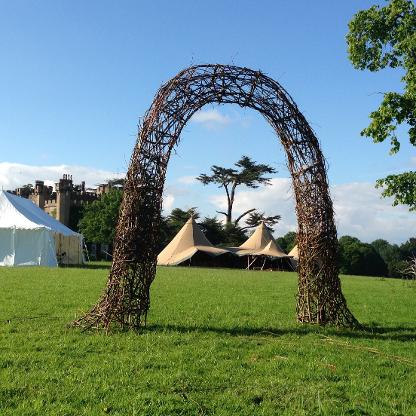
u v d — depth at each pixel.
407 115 18.12
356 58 20.06
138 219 8.41
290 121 9.34
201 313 10.96
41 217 35.66
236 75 8.98
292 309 12.23
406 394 5.49
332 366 6.48
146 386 5.39
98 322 8.39
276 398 5.19
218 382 5.61
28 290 14.86
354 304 14.54
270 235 54.31
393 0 19.09
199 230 50.34
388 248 87.88
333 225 9.57
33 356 6.45
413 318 11.70
